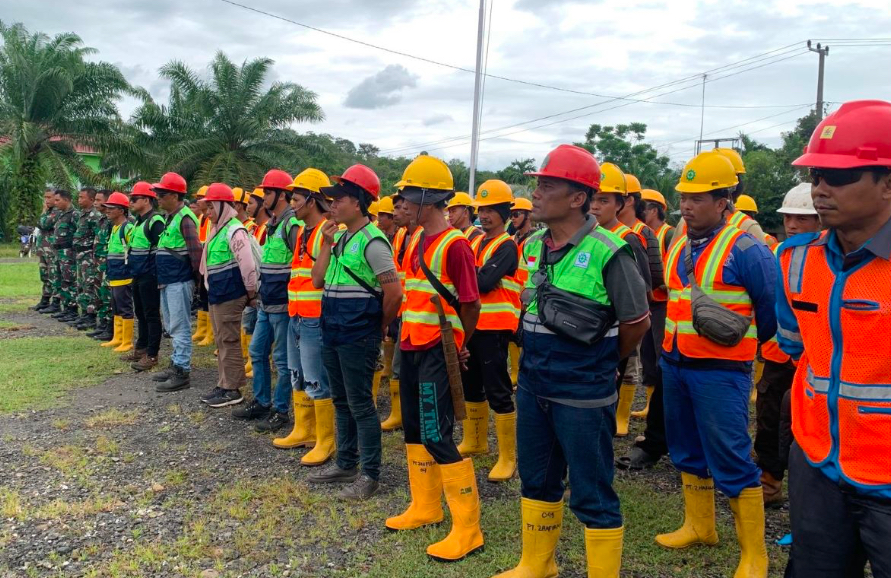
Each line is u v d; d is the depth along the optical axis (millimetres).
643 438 5352
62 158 28625
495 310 4836
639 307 2875
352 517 4180
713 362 3373
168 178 6977
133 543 3861
